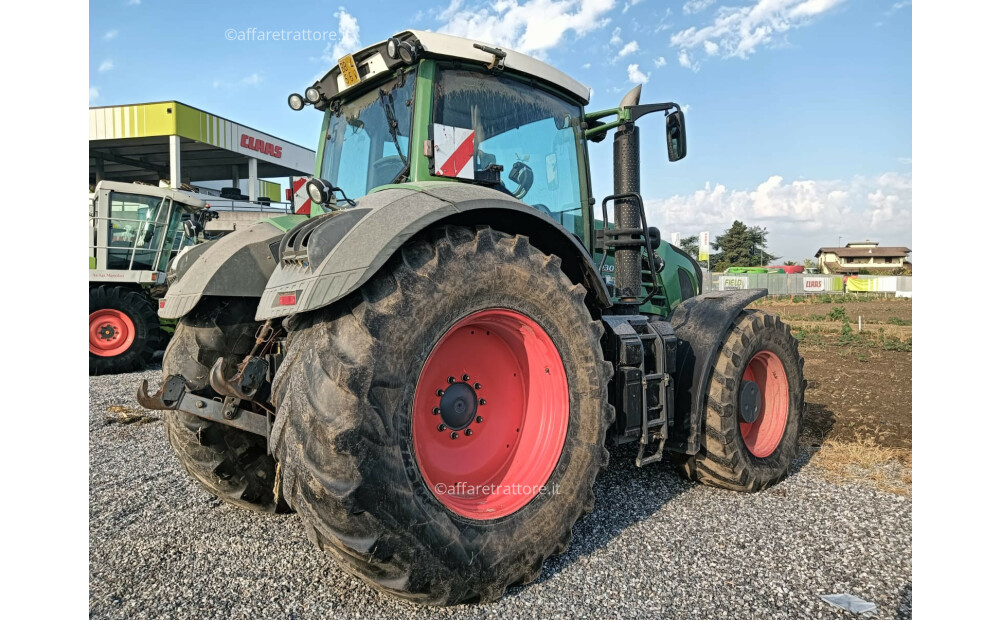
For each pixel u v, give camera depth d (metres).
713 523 3.09
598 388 2.65
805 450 4.51
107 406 6.15
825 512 3.26
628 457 4.27
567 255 2.86
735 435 3.48
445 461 2.44
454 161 2.76
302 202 3.58
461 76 3.02
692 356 3.50
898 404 6.00
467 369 2.52
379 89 3.13
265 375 2.38
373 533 1.96
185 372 2.94
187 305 2.90
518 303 2.43
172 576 2.54
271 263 3.08
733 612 2.28
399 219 2.14
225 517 3.18
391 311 2.05
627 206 3.55
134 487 3.65
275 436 2.03
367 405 1.95
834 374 7.84
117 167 26.91
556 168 3.52
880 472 3.98
